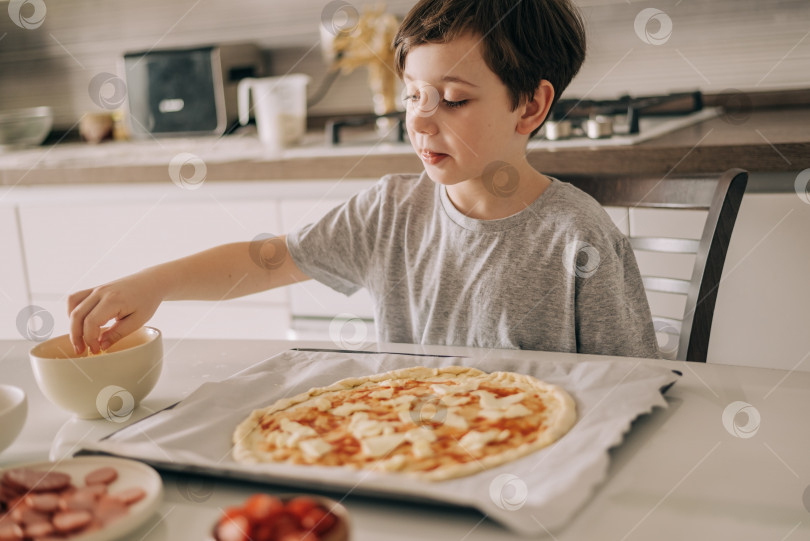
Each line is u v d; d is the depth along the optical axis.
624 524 0.49
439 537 0.49
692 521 0.49
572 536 0.48
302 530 0.38
